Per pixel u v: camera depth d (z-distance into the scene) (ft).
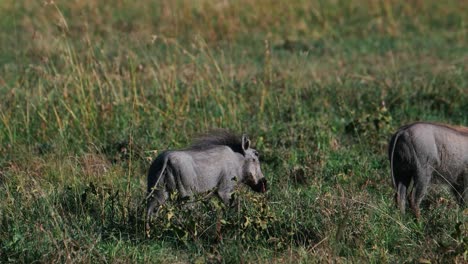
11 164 111.55
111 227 88.22
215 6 222.28
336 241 80.28
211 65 165.27
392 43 206.49
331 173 109.91
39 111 129.39
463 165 93.71
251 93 148.56
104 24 212.23
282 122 132.98
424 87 151.23
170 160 87.15
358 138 123.95
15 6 231.09
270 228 87.04
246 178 95.04
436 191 96.84
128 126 127.24
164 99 137.90
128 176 104.53
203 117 132.46
